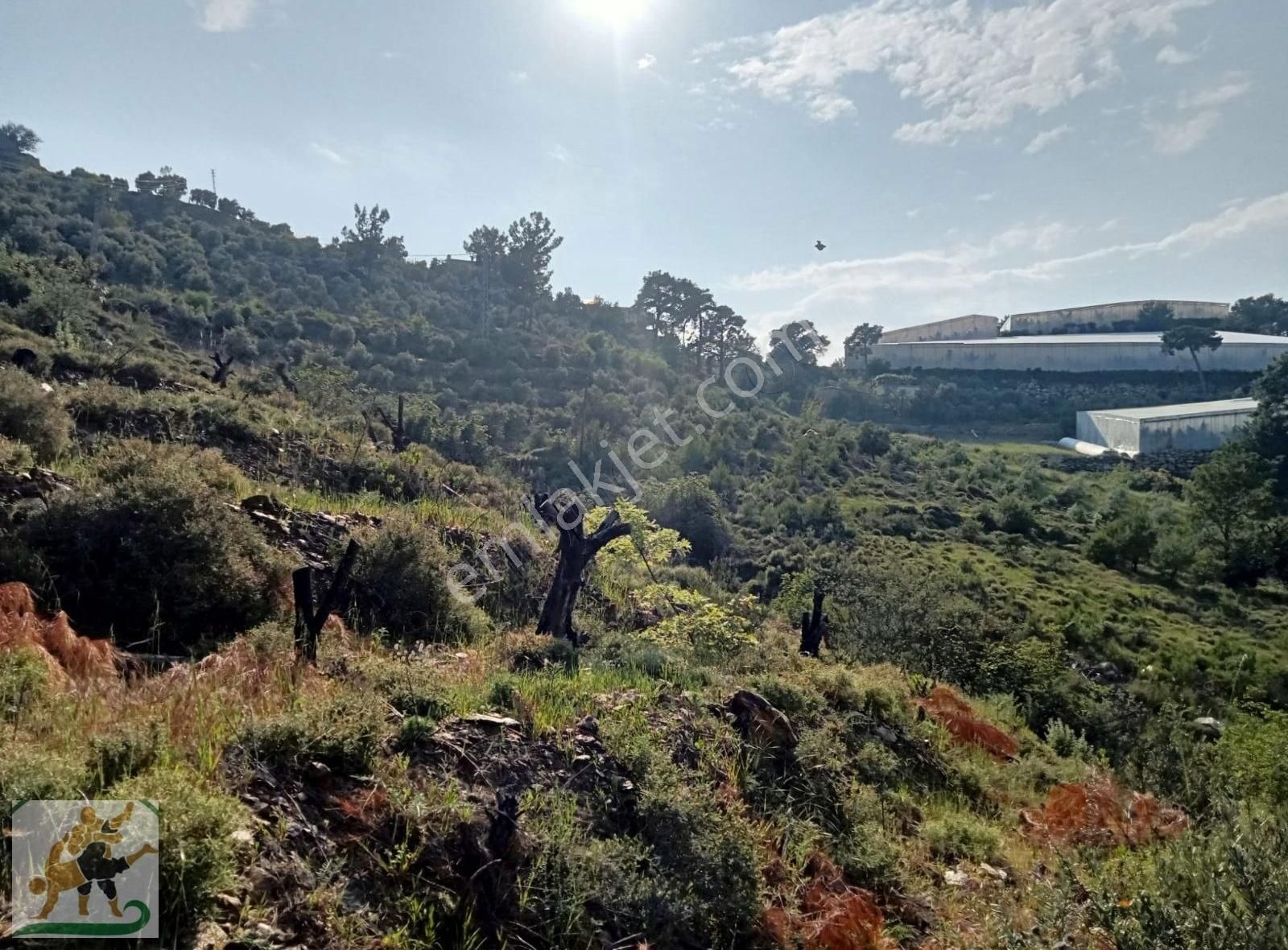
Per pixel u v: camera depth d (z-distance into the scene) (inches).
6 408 372.2
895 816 272.5
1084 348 3120.1
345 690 197.9
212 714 171.0
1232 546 1414.9
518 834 169.0
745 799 235.1
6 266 1059.9
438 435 1112.2
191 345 1401.3
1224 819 207.9
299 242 2780.5
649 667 307.4
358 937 133.0
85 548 266.1
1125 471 1990.7
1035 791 355.9
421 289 2618.1
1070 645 962.1
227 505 321.7
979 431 2566.4
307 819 150.9
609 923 164.2
